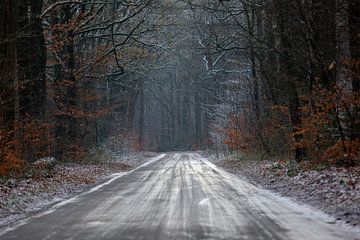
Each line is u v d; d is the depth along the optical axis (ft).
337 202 74.74
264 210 71.67
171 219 64.85
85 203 84.99
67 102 187.73
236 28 202.69
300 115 136.98
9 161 112.88
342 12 115.55
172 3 238.07
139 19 238.48
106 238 52.95
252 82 218.59
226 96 297.74
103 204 82.74
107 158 226.17
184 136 622.54
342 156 105.70
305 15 123.44
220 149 322.96
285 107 152.35
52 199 94.07
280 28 135.33
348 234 52.54
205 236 52.95
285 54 139.64
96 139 253.65
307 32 123.65
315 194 85.61
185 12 270.05
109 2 191.31
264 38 157.58
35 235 55.93
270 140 195.00
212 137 360.89
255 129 204.64
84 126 214.69
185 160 297.94
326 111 106.73
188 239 51.52
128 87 309.42
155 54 253.85
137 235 54.29
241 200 84.33
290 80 138.72
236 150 256.52
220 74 319.27
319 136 116.67
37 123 141.18
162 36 268.82
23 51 142.20
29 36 128.16
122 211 73.51
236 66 276.82
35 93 146.10
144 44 228.43
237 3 220.02
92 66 203.62
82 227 60.29
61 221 65.57
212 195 92.99
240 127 229.04
